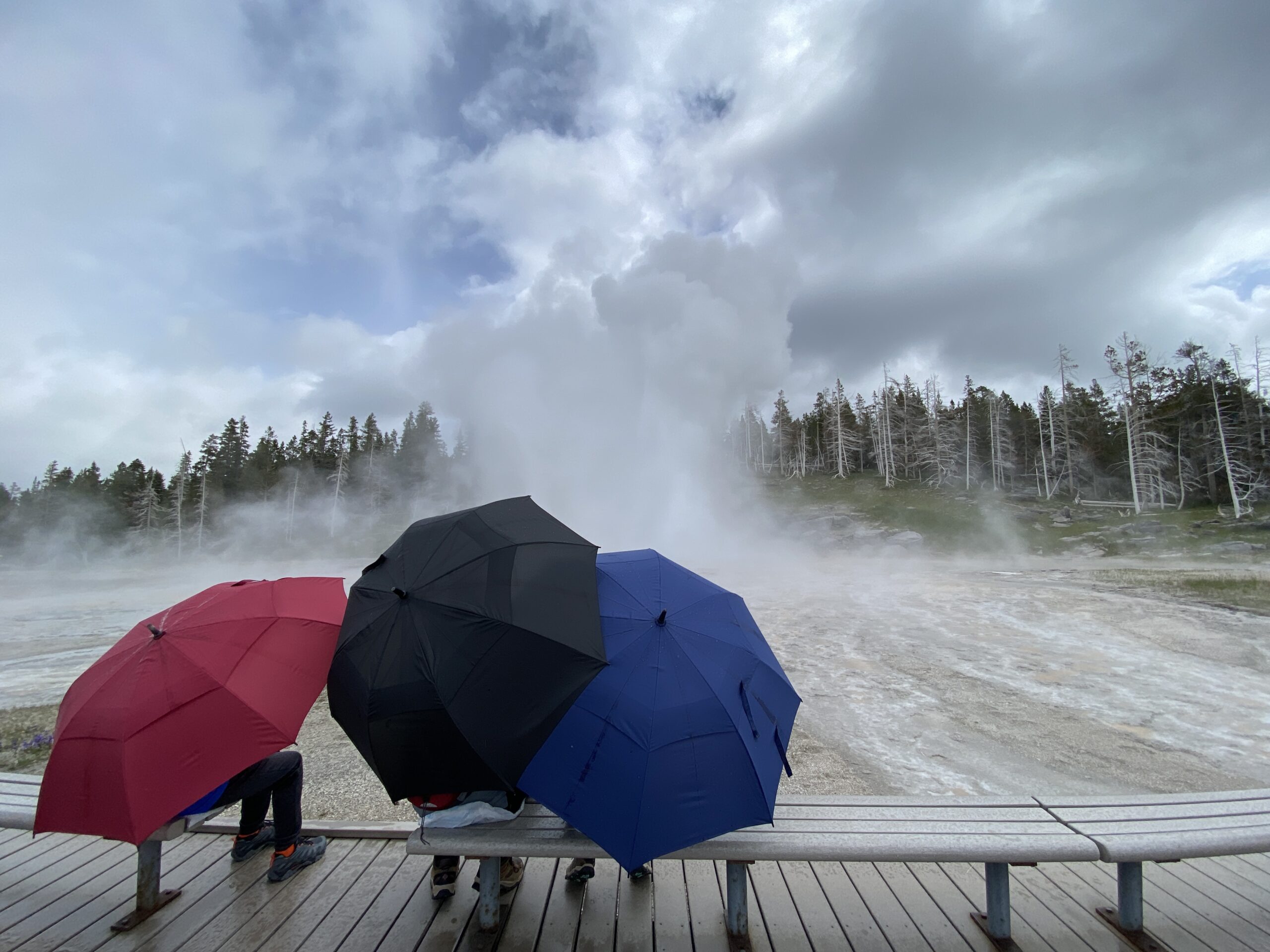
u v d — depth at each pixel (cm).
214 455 6669
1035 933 264
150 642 251
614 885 301
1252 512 3231
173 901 290
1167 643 946
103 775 222
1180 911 277
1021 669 838
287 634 275
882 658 911
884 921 272
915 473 6153
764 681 247
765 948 256
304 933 267
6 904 292
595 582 255
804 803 284
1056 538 3094
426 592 239
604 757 210
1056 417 5259
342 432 6488
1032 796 291
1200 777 502
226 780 234
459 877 310
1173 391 4406
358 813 439
